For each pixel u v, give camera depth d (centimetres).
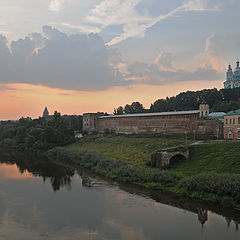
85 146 11106
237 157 5147
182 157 5962
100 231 3209
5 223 3469
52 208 4050
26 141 12962
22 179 6238
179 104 18150
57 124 13575
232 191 3834
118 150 8888
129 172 5653
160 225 3362
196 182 4309
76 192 4931
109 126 13675
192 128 9306
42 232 3189
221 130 8306
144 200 4341
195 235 3089
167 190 4659
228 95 16675
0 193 4966
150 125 11050
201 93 17725
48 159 9838
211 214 3678
